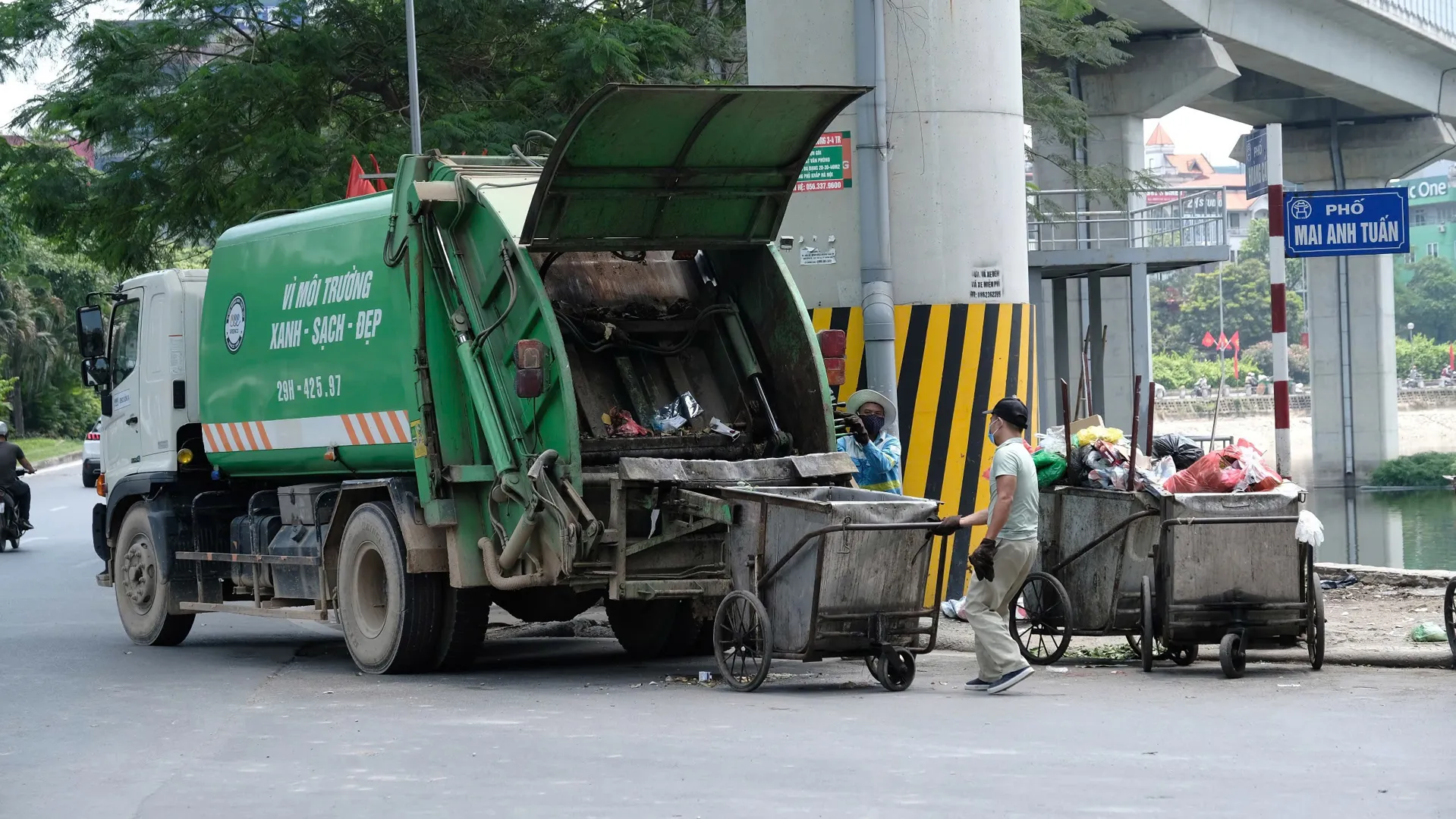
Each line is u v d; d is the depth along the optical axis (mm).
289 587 19406
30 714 14961
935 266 21500
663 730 13250
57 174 33688
